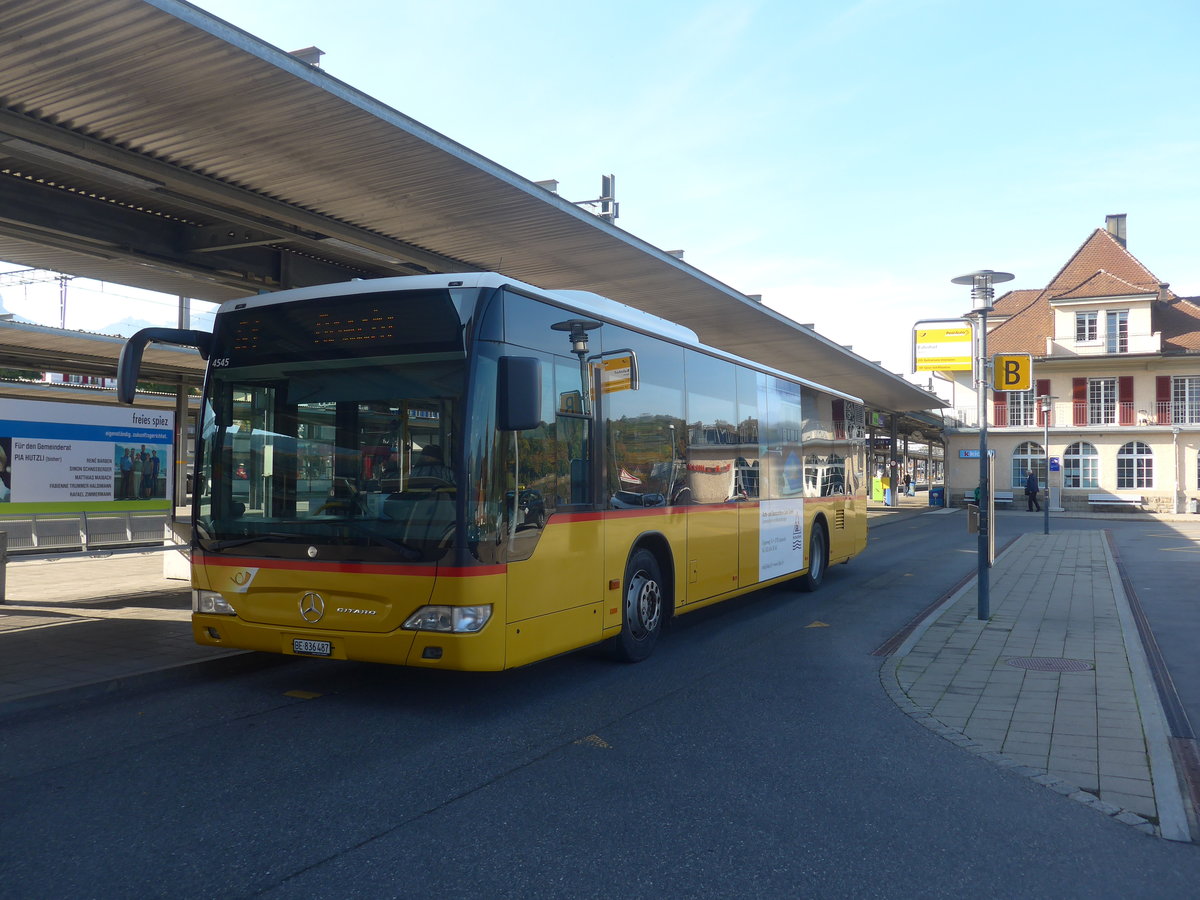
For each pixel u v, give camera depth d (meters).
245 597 6.40
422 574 5.82
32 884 3.59
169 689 6.95
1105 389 46.91
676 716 6.30
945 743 5.73
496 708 6.46
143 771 5.01
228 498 6.55
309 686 7.06
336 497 6.16
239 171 8.77
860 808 4.59
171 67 6.64
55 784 4.79
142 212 10.12
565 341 6.91
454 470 5.84
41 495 10.85
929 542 23.58
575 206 10.38
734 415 10.20
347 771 5.04
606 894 3.58
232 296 13.80
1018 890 3.69
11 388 17.88
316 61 7.39
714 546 9.52
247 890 3.56
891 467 48.16
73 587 12.30
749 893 3.61
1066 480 47.12
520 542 6.19
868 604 12.04
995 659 8.23
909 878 3.78
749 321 17.11
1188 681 7.54
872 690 7.12
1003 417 48.50
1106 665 7.96
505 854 3.94
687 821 4.37
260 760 5.22
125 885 3.59
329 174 8.90
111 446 11.63
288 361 6.46
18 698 6.23
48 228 9.11
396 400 6.07
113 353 15.80
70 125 7.65
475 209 10.05
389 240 11.28
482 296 6.05
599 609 7.23
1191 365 45.66
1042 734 5.91
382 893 3.55
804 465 12.76
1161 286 50.31
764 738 5.79
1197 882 3.80
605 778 4.98
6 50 6.33
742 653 8.63
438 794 4.68
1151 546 22.55
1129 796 4.81
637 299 14.99
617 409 7.63
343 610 6.05
